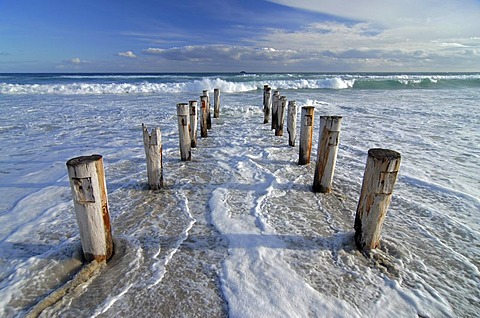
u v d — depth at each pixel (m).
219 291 2.56
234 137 8.64
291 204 4.24
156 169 4.65
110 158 6.38
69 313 2.30
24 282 2.65
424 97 18.59
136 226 3.63
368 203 2.95
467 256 3.10
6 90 20.08
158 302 2.42
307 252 3.09
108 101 16.14
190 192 4.68
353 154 6.70
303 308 2.35
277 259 2.97
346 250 3.13
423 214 3.98
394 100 16.88
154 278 2.71
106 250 2.89
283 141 8.15
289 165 6.03
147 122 10.48
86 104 14.83
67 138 8.09
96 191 2.68
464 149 7.04
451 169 5.70
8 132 8.65
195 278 2.72
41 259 2.94
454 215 3.97
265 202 4.29
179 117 6.04
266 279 2.68
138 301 2.43
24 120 10.47
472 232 3.54
